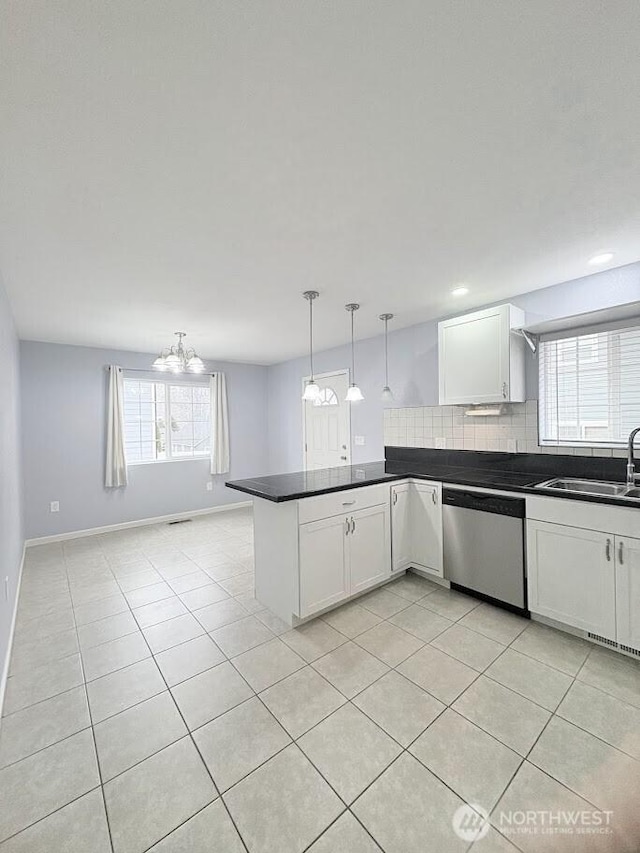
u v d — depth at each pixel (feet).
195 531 15.05
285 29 3.08
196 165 4.72
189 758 4.73
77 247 6.81
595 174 5.07
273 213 5.88
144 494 16.19
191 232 6.39
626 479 8.14
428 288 9.23
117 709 5.57
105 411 15.19
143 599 9.14
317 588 7.84
